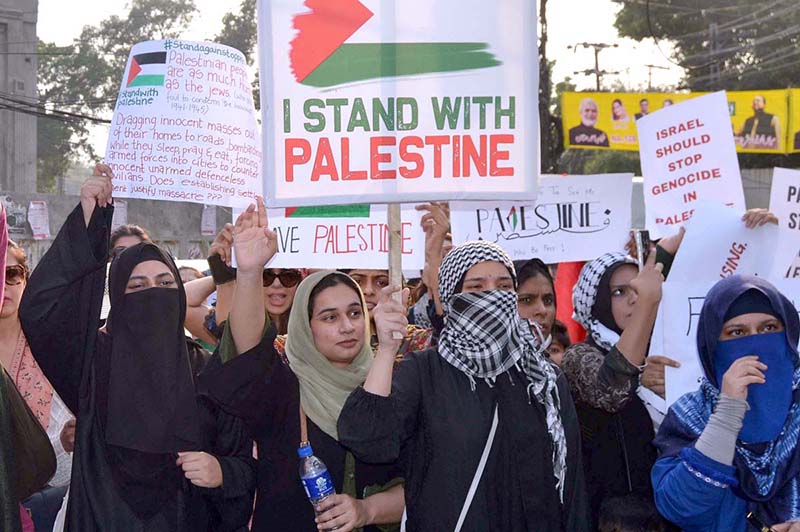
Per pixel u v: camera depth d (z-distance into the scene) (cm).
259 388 355
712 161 502
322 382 375
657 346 411
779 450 337
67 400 368
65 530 350
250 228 355
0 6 2591
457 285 351
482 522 329
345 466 367
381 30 360
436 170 361
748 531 340
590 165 3925
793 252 462
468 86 362
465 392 339
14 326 432
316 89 361
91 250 350
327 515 346
